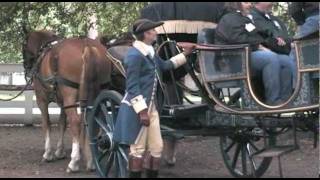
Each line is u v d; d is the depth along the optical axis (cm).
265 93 589
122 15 1074
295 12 620
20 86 1239
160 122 661
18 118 1263
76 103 761
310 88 554
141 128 602
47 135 852
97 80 756
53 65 782
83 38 798
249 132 671
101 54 761
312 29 583
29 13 1152
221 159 881
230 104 617
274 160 877
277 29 643
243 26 611
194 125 654
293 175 750
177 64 631
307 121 589
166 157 807
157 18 677
